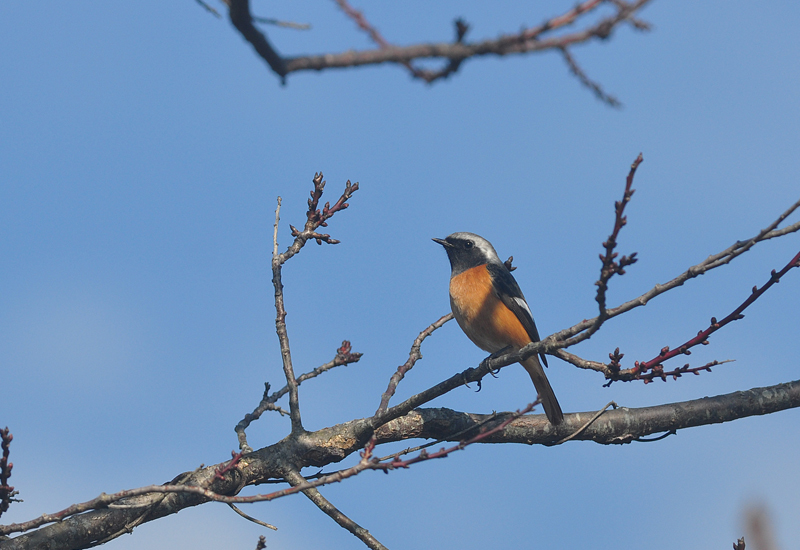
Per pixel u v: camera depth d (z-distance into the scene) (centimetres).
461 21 430
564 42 424
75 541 1058
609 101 479
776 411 1269
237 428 1186
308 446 1170
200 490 822
